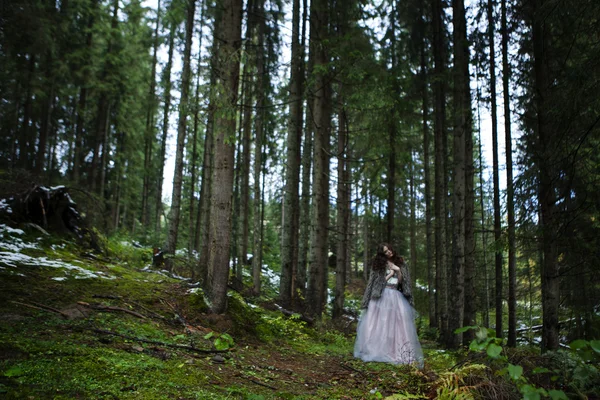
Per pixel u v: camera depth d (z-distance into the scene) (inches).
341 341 291.9
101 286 225.5
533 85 282.7
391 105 356.2
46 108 608.4
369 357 222.8
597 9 194.1
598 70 183.8
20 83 529.7
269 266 845.2
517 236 230.2
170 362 146.3
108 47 679.7
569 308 286.2
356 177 472.4
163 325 193.5
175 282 284.0
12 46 456.1
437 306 497.7
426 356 266.2
